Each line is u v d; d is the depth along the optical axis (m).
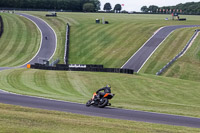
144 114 17.80
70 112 17.03
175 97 36.00
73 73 49.78
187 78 56.06
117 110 18.73
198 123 15.98
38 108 18.02
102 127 12.62
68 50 83.75
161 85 42.69
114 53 77.62
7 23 113.94
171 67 62.34
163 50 76.38
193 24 120.25
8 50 83.38
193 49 74.88
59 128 12.01
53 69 54.72
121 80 44.22
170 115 18.03
